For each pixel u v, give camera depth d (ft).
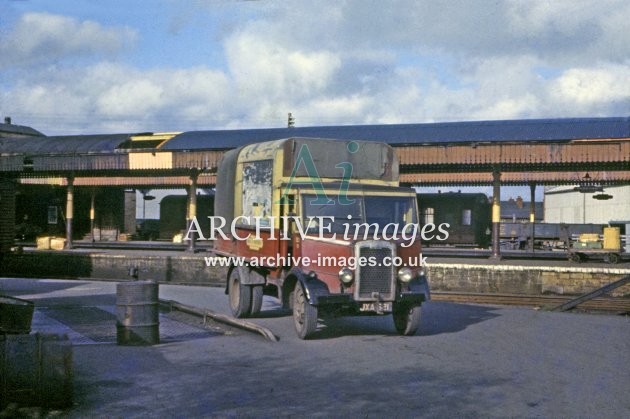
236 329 40.47
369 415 21.70
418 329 41.73
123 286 34.50
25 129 175.94
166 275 95.76
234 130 127.65
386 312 36.73
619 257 98.78
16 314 26.73
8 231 107.04
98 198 171.32
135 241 165.99
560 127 104.22
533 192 120.67
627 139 85.15
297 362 30.50
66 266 103.55
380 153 41.19
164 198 165.07
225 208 49.96
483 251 128.26
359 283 36.11
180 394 24.30
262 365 29.73
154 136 128.67
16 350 22.15
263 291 46.83
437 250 131.64
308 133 119.24
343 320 46.21
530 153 88.74
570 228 154.40
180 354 32.17
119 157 107.14
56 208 169.99
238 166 47.11
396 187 39.22
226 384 25.93
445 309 53.26
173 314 46.91
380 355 32.48
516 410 22.47
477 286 80.74
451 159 91.30
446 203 143.64
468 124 113.19
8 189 106.93
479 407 22.81
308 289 36.11
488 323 44.57
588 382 26.73
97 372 27.84
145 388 25.13
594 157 86.33
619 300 64.23
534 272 79.05
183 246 134.31
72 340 36.04
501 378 27.35
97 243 148.56
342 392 24.79
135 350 33.09
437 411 22.25
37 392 22.11
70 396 22.53
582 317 47.83
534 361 31.04
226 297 60.23
